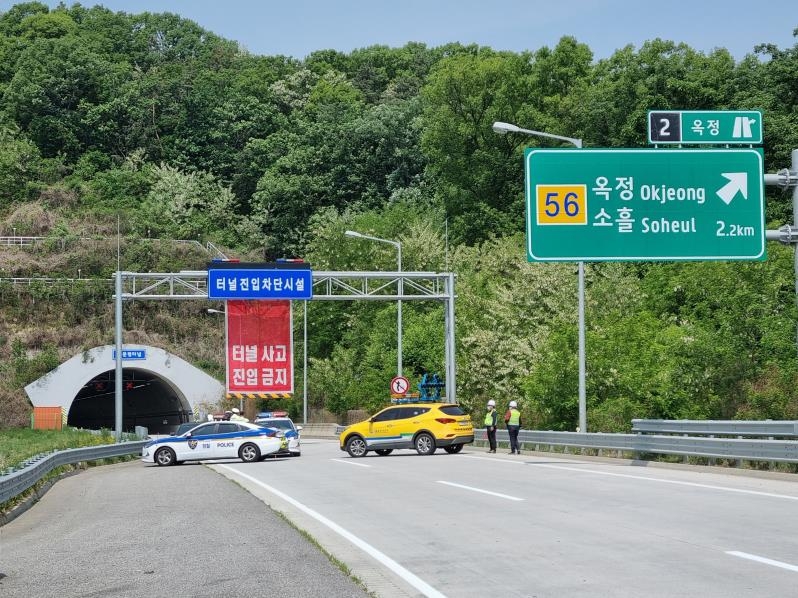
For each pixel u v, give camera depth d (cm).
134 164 10931
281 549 1251
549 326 5028
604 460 2952
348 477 2494
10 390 7138
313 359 7081
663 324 4522
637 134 6241
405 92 12094
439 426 3519
